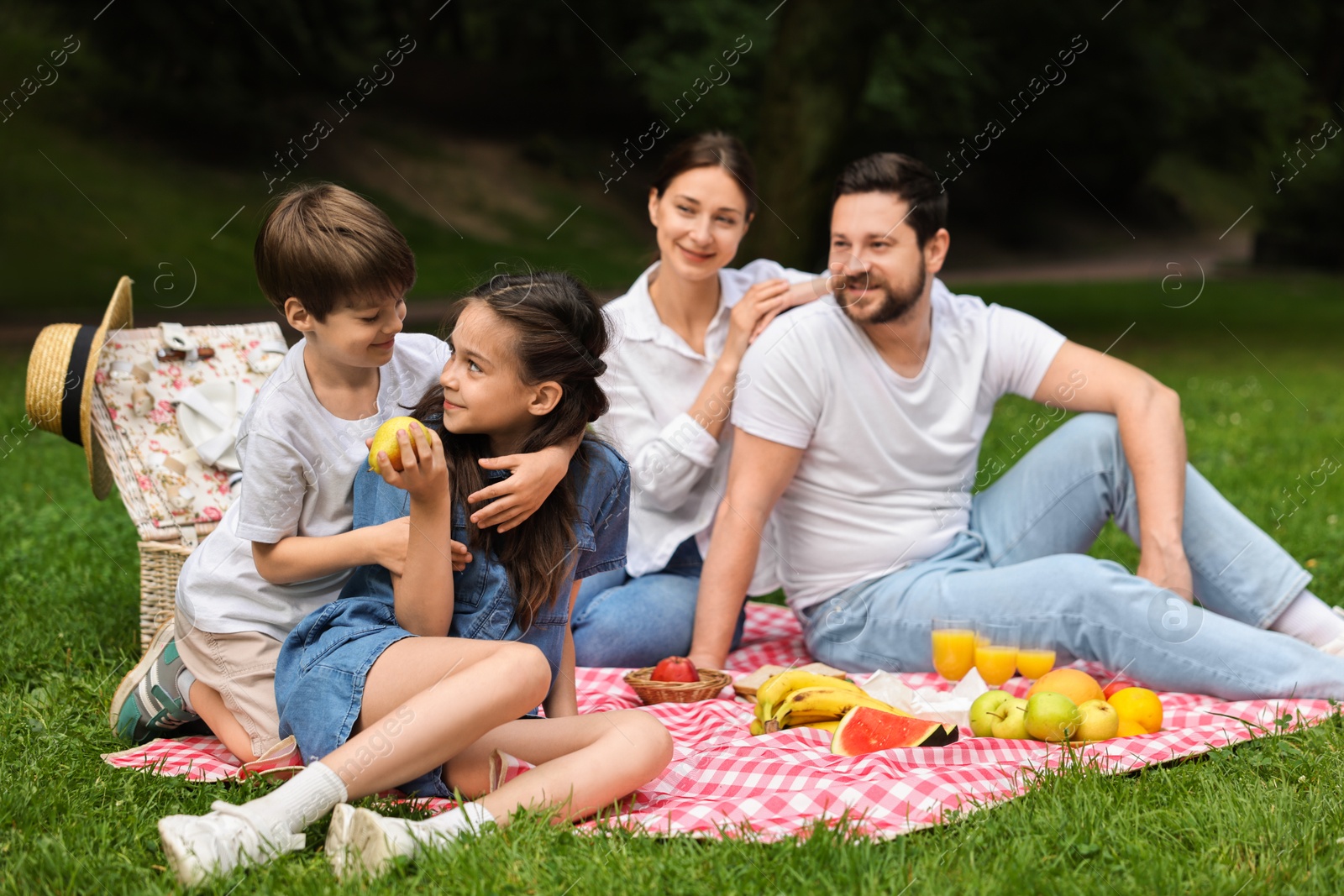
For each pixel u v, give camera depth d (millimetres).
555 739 3539
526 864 2973
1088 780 3602
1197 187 54625
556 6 35250
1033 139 34906
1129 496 5043
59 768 3730
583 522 3881
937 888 2939
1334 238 41719
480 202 32250
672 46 28219
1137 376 5059
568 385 3709
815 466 5184
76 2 24797
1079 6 28281
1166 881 2998
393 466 3363
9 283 20734
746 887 2943
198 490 5152
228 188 27656
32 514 7582
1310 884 3010
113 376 5156
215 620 3902
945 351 5230
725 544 5152
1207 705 4512
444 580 3539
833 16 14992
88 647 5160
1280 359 19297
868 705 4234
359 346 3754
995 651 4832
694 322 5547
